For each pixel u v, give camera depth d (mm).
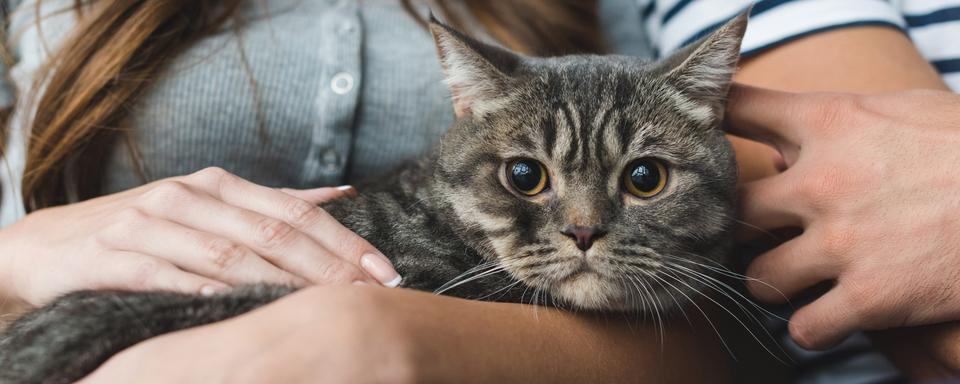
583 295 358
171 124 435
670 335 368
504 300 377
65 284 348
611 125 370
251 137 447
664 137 371
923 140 329
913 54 429
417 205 395
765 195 365
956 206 320
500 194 373
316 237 344
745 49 437
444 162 393
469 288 376
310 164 456
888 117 338
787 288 355
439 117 473
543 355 322
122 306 323
